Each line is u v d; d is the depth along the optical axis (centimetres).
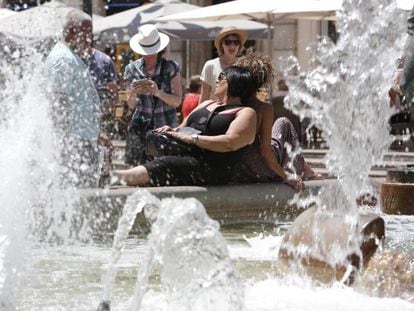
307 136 3291
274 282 919
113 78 1720
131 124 1811
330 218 920
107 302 805
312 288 890
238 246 1167
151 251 768
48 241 1122
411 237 1092
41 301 836
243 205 1439
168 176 1426
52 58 1340
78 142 1352
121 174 1402
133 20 3544
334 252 893
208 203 1394
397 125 2812
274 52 4356
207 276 746
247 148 1473
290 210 1498
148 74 1830
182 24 3522
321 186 1530
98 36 3512
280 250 945
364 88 1110
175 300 752
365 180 1088
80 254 1089
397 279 854
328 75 1124
